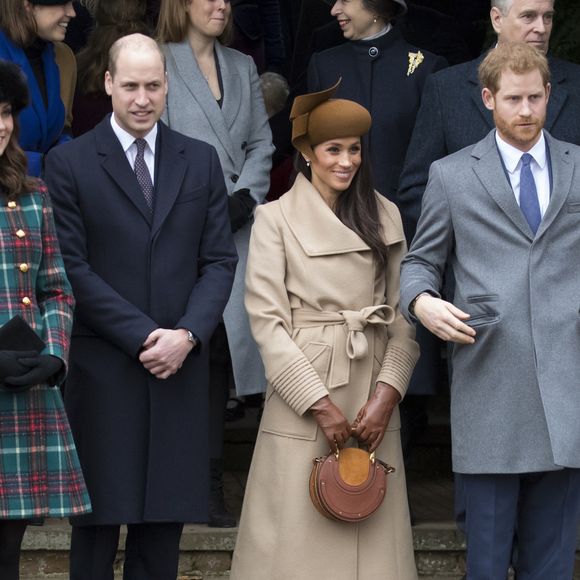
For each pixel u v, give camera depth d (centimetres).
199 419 1956
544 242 1858
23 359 1725
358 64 2375
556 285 1858
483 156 1894
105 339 1927
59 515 1762
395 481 1995
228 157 2323
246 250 2316
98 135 1969
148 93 1942
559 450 1825
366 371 1975
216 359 2314
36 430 1766
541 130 1897
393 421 2011
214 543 2298
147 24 2558
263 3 3133
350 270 1981
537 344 1842
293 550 1933
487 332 1855
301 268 1977
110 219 1938
